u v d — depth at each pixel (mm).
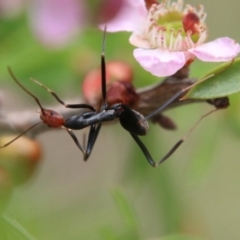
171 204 147
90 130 131
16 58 133
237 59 113
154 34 124
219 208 178
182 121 149
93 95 134
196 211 148
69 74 144
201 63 137
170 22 127
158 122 128
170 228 146
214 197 179
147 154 132
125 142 150
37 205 141
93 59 144
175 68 119
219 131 149
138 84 145
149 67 119
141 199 147
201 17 126
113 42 145
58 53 138
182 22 125
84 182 156
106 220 139
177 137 151
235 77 113
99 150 162
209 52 120
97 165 160
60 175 157
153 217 146
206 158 149
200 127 149
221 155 182
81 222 139
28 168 131
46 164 159
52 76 142
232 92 112
